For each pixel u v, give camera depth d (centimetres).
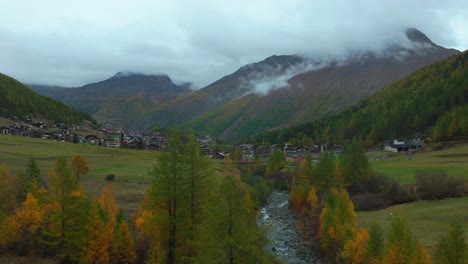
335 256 5719
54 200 4875
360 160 9900
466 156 13550
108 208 5950
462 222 6400
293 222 8438
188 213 3838
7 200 5834
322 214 6762
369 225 6781
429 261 3847
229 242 2867
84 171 9869
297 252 6450
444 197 8200
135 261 4788
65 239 4762
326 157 9462
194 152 3900
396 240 3856
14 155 13488
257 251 2969
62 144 18912
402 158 15375
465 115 16962
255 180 11769
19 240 5203
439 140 17800
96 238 4625
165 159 3844
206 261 2948
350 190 9869
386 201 8600
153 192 3828
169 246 3888
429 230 6103
